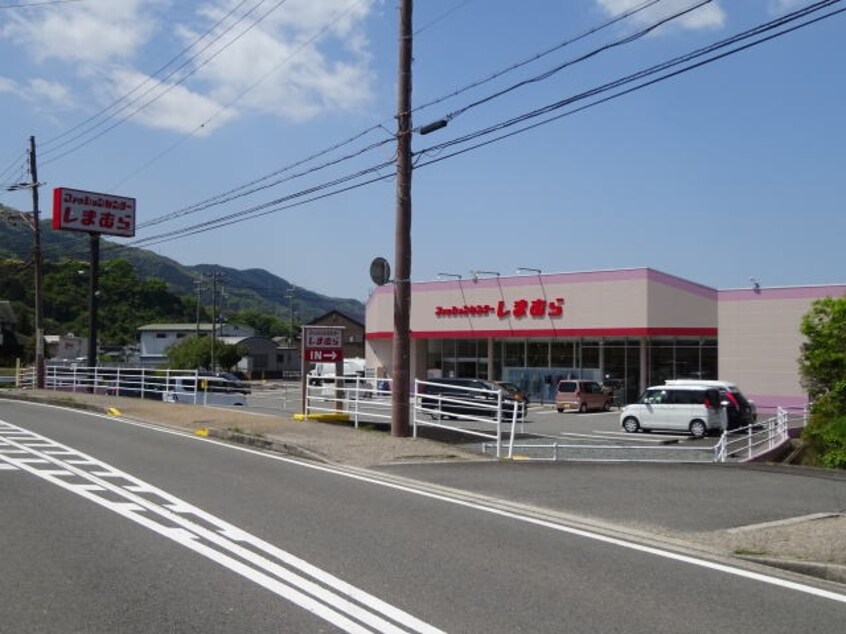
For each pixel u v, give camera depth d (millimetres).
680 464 15664
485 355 48281
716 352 41656
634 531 9531
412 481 13141
